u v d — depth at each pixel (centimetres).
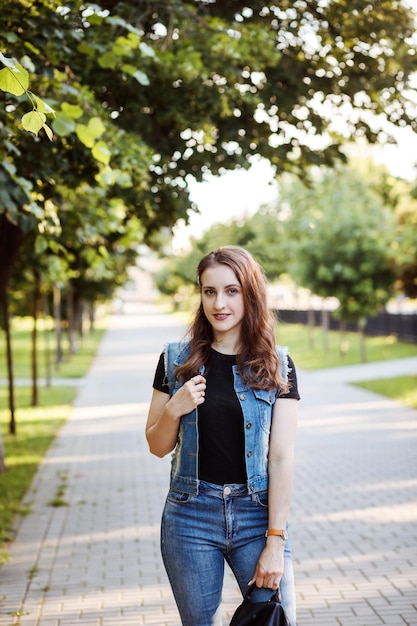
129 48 560
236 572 300
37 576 581
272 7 839
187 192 877
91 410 1656
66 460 1080
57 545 665
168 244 1545
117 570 593
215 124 858
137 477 959
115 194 836
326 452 1077
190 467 296
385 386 1838
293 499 814
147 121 803
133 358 3180
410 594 521
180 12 683
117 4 721
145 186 791
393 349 2955
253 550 295
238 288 298
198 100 776
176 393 292
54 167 636
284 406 300
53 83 555
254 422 294
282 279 3938
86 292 3042
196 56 677
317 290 2480
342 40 848
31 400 1828
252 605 278
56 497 849
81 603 522
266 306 303
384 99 885
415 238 1939
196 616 297
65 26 559
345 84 879
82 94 581
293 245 2502
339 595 524
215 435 294
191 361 299
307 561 600
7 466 1026
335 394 1772
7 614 501
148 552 640
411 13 817
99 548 654
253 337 299
